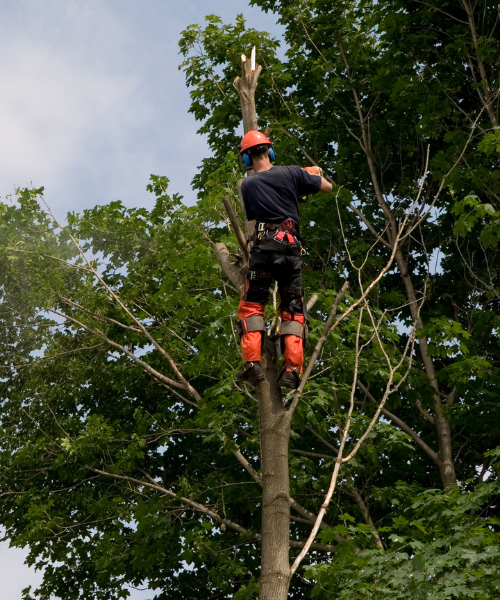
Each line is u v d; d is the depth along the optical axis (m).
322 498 16.39
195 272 13.97
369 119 20.09
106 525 18.58
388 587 9.48
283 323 6.49
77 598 19.09
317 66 19.53
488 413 15.51
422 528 10.14
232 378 13.67
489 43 16.80
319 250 18.06
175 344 17.83
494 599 8.71
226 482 17.38
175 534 16.95
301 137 20.02
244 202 6.77
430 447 17.70
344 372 14.87
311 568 10.84
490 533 9.73
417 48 18.33
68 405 20.89
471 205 14.05
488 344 18.11
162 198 15.61
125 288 18.95
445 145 19.14
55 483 20.14
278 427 6.32
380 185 19.78
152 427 19.58
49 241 17.36
